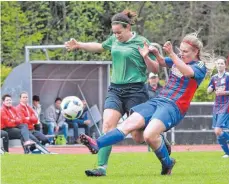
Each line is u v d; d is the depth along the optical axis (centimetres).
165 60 1702
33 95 3778
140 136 1733
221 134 2705
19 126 3088
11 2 5850
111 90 1731
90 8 5881
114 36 1772
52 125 3728
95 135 3797
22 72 3581
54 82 3803
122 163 2144
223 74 2823
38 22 6056
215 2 5866
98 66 3759
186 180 1570
